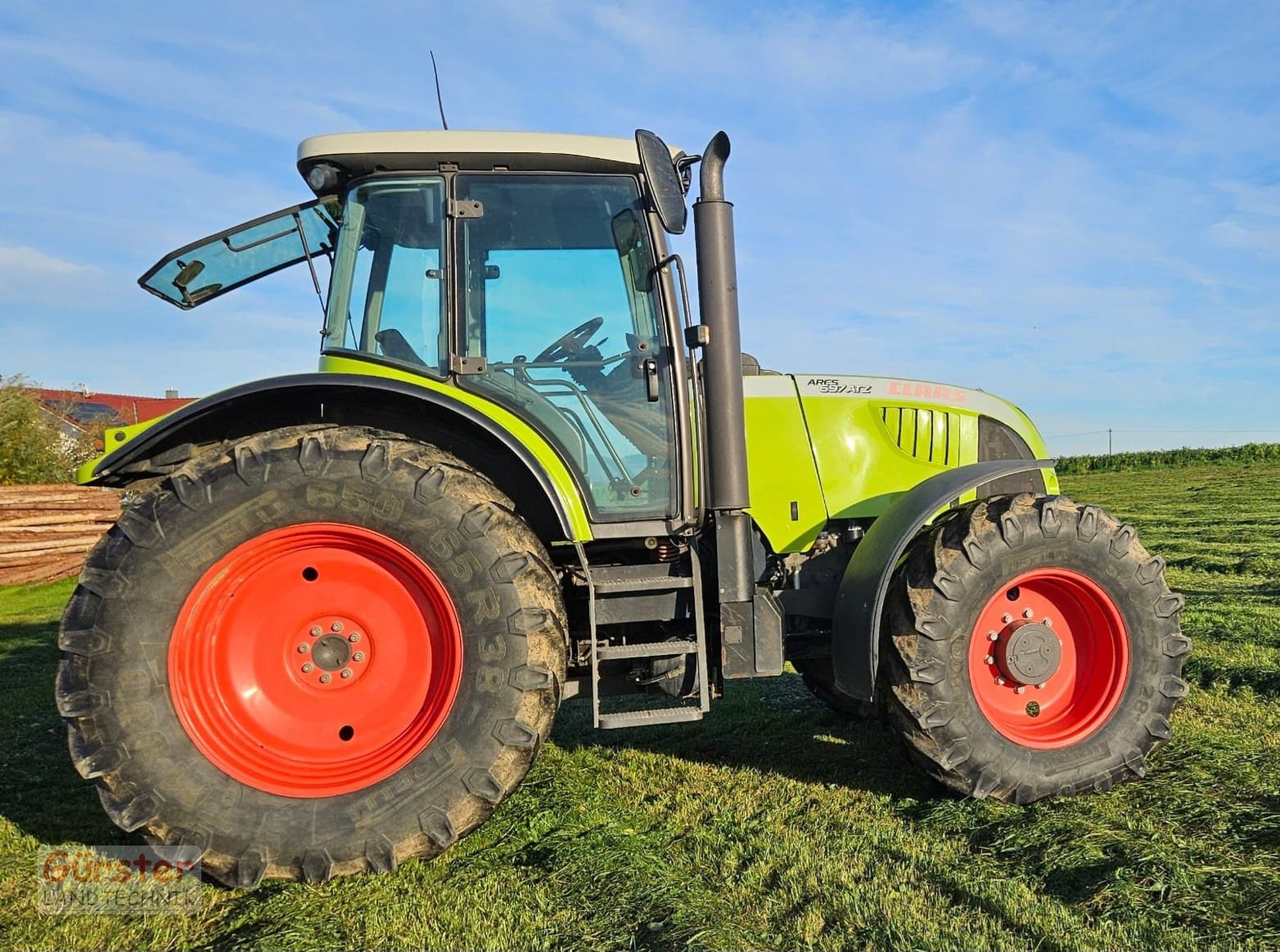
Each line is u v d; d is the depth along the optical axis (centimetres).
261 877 268
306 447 284
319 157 319
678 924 235
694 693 324
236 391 291
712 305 324
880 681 327
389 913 250
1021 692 332
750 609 324
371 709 294
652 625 347
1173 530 1293
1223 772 328
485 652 283
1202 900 238
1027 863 268
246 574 288
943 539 324
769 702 483
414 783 277
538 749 288
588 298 332
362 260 329
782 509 384
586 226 334
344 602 294
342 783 279
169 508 278
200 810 269
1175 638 330
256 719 288
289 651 293
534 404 325
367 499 284
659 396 329
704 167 326
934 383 411
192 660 279
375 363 320
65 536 1441
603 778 360
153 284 394
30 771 399
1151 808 303
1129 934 226
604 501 325
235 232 376
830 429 391
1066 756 318
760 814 315
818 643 393
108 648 269
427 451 294
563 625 297
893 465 396
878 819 308
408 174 327
